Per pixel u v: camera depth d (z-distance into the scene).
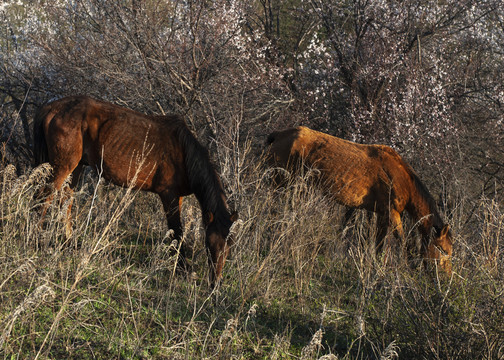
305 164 13.20
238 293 9.23
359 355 8.27
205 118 18.12
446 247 11.45
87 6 19.20
